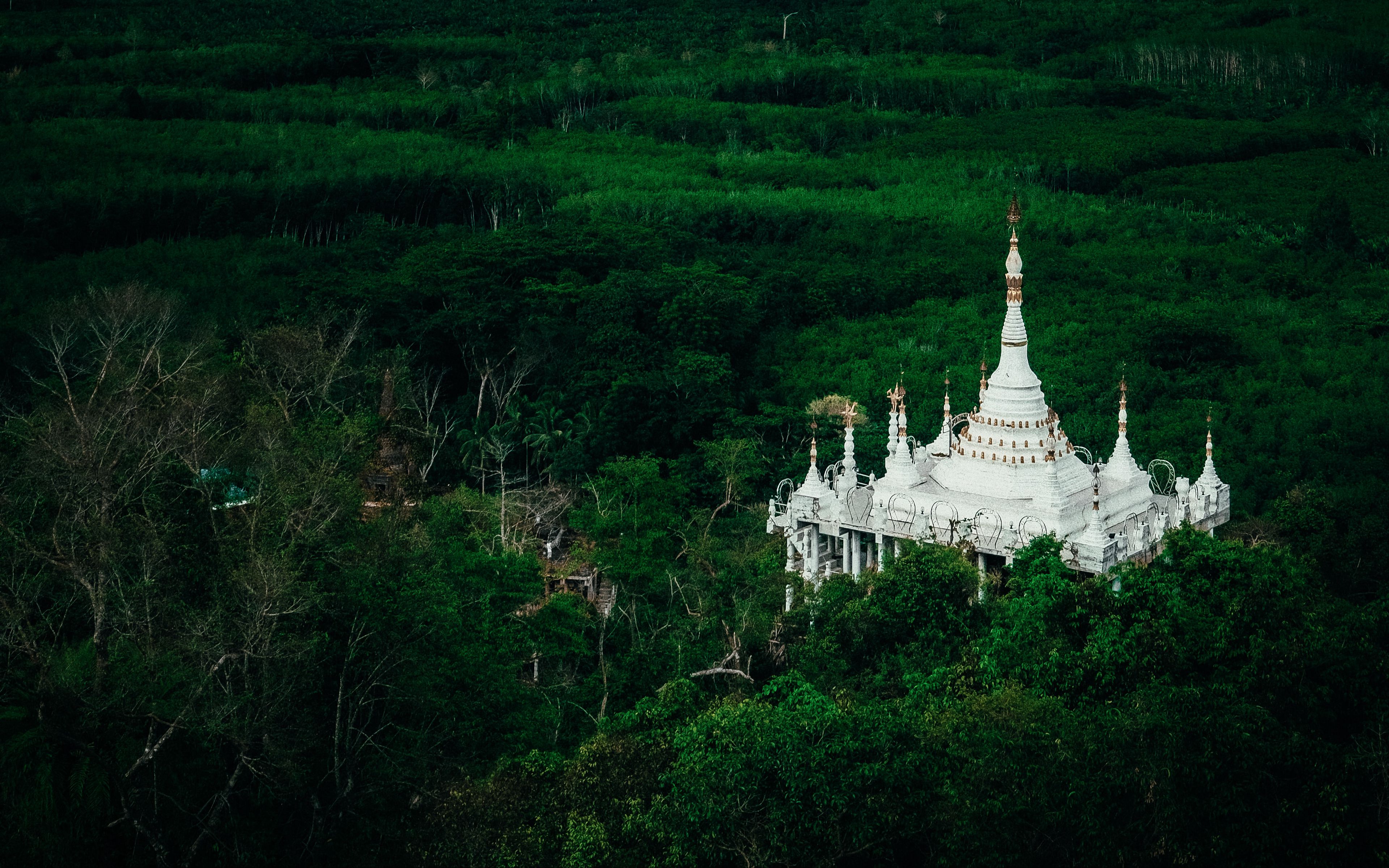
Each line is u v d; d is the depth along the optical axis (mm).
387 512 110125
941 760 74500
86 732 79875
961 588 89500
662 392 148000
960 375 160750
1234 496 122375
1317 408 149375
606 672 95250
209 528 93688
